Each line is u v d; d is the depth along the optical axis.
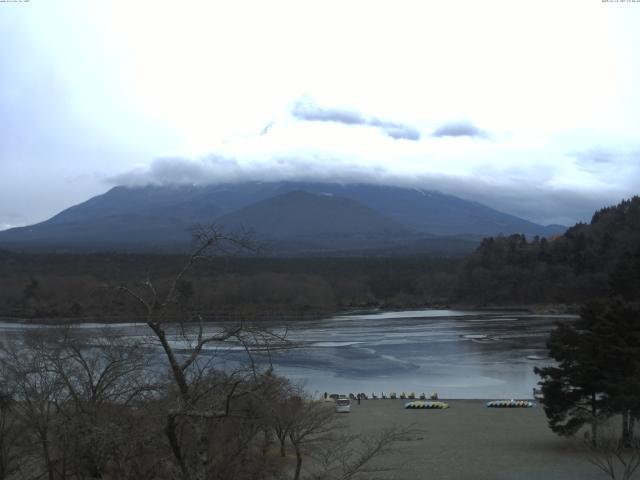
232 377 17.61
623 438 39.91
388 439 34.25
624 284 135.88
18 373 32.09
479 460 40.88
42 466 27.28
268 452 34.75
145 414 18.59
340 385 80.19
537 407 63.59
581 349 42.28
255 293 120.19
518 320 166.50
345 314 196.38
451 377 85.81
